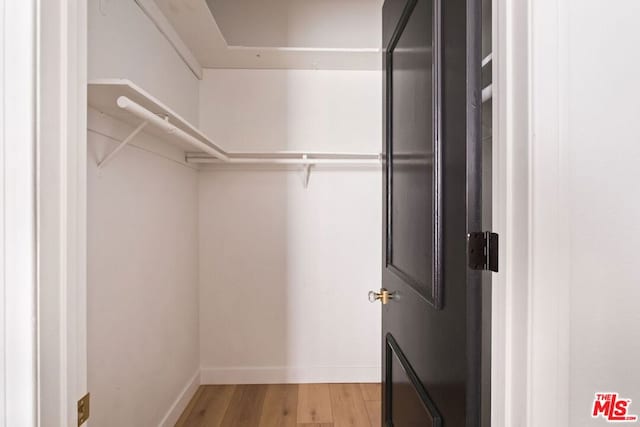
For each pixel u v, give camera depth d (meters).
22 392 0.53
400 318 1.19
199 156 2.13
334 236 2.41
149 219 1.63
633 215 0.59
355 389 2.31
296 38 2.43
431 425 0.87
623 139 0.59
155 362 1.70
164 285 1.81
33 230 0.53
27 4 0.52
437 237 0.85
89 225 1.18
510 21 0.61
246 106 2.38
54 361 0.57
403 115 1.19
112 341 1.32
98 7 1.21
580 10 0.58
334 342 2.42
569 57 0.58
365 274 2.42
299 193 2.40
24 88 0.52
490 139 0.84
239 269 2.39
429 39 0.93
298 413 2.02
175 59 1.94
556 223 0.57
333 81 2.40
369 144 2.40
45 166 0.55
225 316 2.39
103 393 1.26
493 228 0.67
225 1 2.41
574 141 0.58
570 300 0.58
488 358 0.69
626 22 0.58
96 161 1.22
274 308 2.41
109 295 1.30
